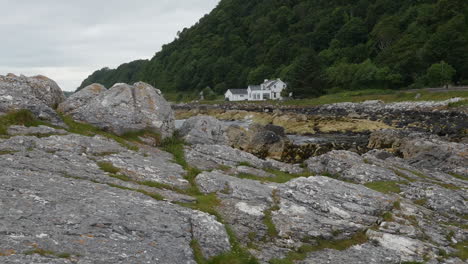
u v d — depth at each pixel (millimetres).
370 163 20547
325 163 20734
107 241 8609
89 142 16078
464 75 88688
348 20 146250
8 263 6777
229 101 123688
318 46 146000
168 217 10695
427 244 11750
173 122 23172
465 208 15250
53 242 7945
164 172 15102
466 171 21875
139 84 22750
